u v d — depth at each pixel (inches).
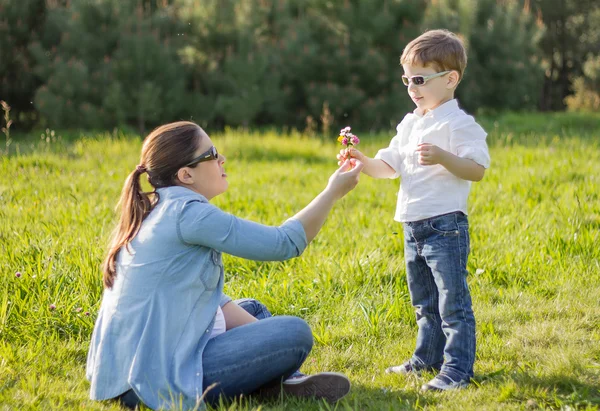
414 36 661.9
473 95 740.0
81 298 169.5
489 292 183.8
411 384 132.2
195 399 109.4
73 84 600.7
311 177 382.3
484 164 128.1
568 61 1243.2
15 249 198.2
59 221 241.9
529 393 124.3
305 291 184.2
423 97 134.6
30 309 161.6
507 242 221.9
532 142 487.2
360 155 137.2
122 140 495.2
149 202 118.1
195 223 113.8
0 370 134.4
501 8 800.9
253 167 415.2
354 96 649.0
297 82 684.1
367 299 178.2
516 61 772.0
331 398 120.0
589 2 1158.3
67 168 376.2
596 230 225.6
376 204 304.2
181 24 659.4
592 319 163.9
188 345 113.0
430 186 131.6
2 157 379.2
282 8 709.9
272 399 122.3
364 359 147.9
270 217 266.8
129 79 612.7
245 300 139.2
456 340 129.8
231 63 636.7
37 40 647.1
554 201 274.1
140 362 111.2
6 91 642.2
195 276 114.9
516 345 149.6
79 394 125.0
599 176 320.5
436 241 130.6
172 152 119.3
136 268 114.7
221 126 687.7
